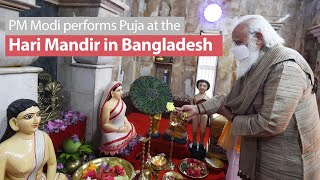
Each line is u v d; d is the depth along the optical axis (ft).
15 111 3.12
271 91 3.16
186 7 10.85
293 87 3.04
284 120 3.07
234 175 5.35
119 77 9.79
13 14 3.53
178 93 11.59
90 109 5.89
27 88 3.90
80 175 4.69
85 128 5.95
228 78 10.80
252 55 3.56
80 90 5.90
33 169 3.33
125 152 5.85
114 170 4.85
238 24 3.65
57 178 4.16
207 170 6.45
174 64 11.44
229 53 10.61
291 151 3.34
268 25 3.50
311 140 3.37
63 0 5.50
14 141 3.17
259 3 10.07
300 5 9.71
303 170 3.33
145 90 4.74
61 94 6.10
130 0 10.75
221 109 4.46
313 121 3.38
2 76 3.45
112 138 5.51
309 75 3.26
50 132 4.65
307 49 9.03
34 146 3.32
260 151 3.61
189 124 10.31
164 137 7.23
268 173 3.52
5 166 3.08
